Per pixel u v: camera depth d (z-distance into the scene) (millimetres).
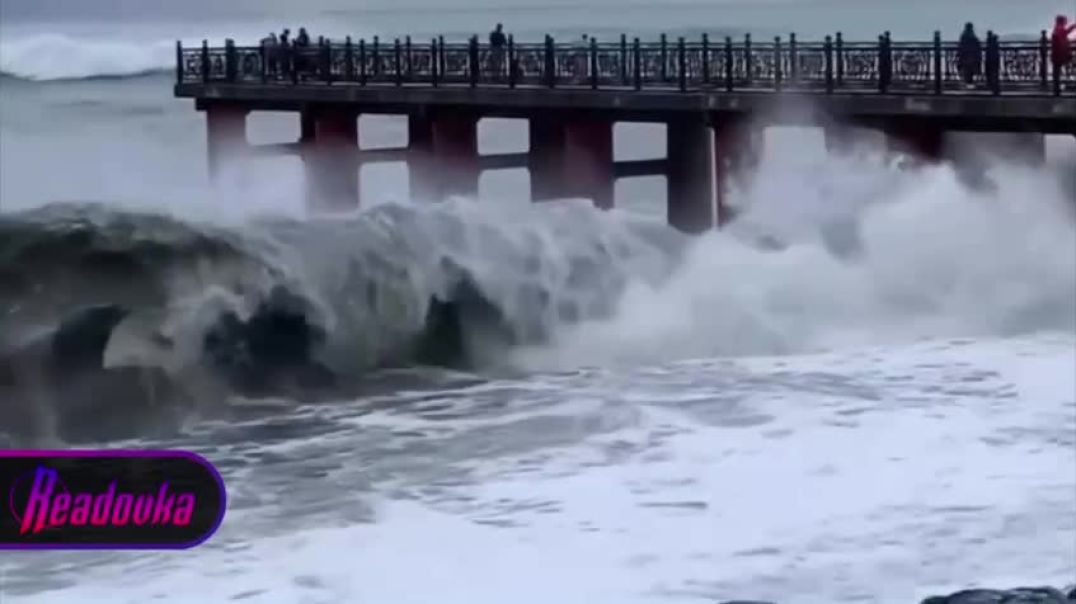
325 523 46688
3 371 60062
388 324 68875
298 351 65688
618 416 57844
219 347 63906
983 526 46625
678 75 90688
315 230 69500
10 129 172000
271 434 56031
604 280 75188
